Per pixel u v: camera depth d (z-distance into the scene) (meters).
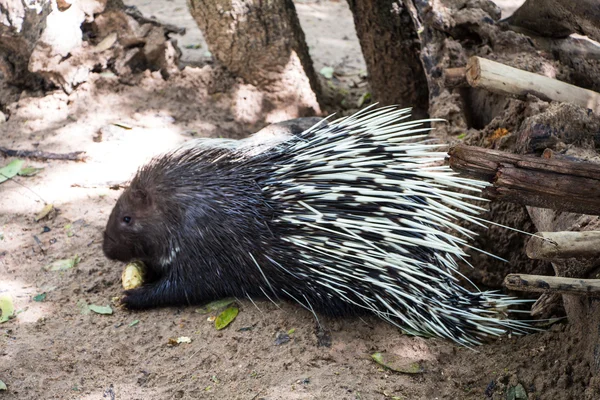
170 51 4.91
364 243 2.82
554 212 2.72
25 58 4.75
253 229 3.02
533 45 3.80
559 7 3.41
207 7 4.64
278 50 4.72
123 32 4.86
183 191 3.15
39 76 4.83
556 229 2.70
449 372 2.68
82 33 4.85
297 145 3.15
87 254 3.54
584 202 2.18
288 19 4.74
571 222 2.62
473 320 2.88
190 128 4.61
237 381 2.65
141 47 4.91
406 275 2.80
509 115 3.24
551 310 2.85
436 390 2.60
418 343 2.82
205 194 3.12
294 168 3.01
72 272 3.41
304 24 6.98
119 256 3.36
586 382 2.41
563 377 2.46
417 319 2.91
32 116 4.68
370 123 3.08
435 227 2.98
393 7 4.53
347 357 2.77
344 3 7.62
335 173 2.91
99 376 2.71
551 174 2.15
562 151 2.83
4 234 3.70
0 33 4.59
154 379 2.69
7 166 4.21
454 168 2.20
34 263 3.49
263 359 2.77
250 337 2.90
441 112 3.82
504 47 3.83
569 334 2.61
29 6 4.51
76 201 3.95
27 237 3.68
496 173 2.16
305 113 4.88
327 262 2.88
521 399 2.48
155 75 4.90
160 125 4.59
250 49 4.72
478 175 2.19
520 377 2.56
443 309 2.88
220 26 4.67
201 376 2.69
